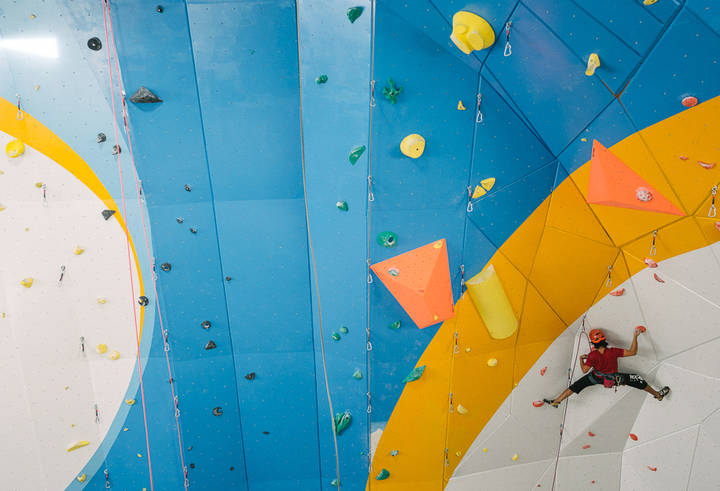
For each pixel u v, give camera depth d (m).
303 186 5.43
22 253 5.29
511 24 4.44
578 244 5.79
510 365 6.41
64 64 4.75
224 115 5.08
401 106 5.04
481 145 5.24
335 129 5.16
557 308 6.21
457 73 4.91
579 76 4.63
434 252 5.48
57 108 4.90
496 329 6.08
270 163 5.31
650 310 5.97
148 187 5.30
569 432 6.85
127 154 5.14
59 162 5.09
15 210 5.16
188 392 6.11
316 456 6.57
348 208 5.47
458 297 5.94
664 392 6.21
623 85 4.55
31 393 5.68
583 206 5.55
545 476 7.01
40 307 5.48
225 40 4.77
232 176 5.34
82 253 5.43
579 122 4.95
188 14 4.66
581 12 4.19
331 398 6.31
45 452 5.88
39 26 4.61
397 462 6.64
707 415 6.11
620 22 4.15
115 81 4.85
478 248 5.72
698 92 4.36
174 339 5.89
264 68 4.90
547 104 4.93
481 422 6.60
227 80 4.94
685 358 6.06
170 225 5.48
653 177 4.97
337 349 6.10
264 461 6.54
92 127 5.00
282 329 6.00
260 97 5.02
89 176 5.18
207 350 6.00
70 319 5.60
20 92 4.80
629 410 6.62
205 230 5.55
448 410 6.46
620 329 6.27
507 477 6.93
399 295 5.49
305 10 4.68
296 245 5.68
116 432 6.07
